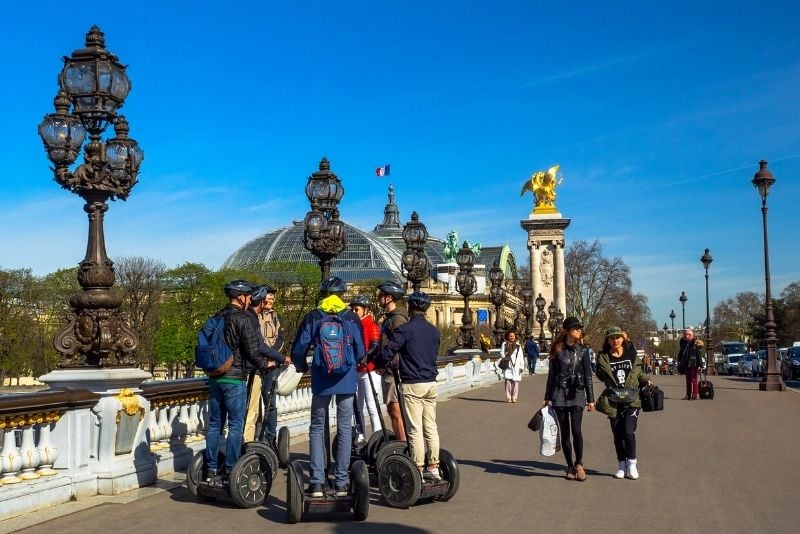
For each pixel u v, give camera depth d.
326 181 21.44
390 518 10.80
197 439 14.94
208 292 87.69
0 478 10.74
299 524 10.45
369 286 107.44
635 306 131.50
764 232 38.44
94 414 12.13
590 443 18.06
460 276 41.44
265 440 13.80
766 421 22.56
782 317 131.75
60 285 82.56
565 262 126.81
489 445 17.75
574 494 12.35
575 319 13.78
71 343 12.35
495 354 48.06
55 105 12.56
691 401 30.11
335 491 10.80
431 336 11.86
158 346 86.19
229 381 11.62
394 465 11.33
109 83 12.59
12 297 81.25
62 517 10.68
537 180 106.50
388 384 14.30
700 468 14.63
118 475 12.09
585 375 13.63
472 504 11.66
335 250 21.45
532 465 15.02
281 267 94.50
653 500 11.90
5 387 84.19
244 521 10.59
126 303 84.94
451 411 26.09
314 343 10.90
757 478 13.63
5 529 9.90
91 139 12.73
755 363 66.31
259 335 11.76
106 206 12.78
